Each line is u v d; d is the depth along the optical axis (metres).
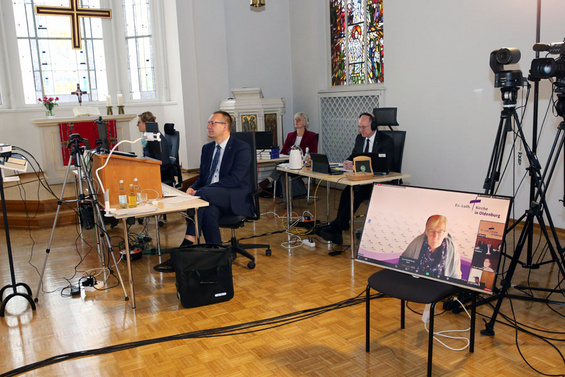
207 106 7.75
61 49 7.93
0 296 3.37
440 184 5.66
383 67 6.44
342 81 7.29
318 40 7.39
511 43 4.73
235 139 4.12
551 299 3.23
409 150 6.02
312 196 6.81
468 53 5.13
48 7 7.12
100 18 8.03
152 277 3.94
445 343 2.72
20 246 4.93
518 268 3.80
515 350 2.62
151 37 8.14
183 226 5.52
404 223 2.56
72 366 2.62
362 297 3.38
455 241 2.38
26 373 2.57
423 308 3.19
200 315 3.20
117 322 3.13
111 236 5.17
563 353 2.56
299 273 3.89
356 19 6.84
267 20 7.93
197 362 2.62
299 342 2.79
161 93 8.28
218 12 7.58
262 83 8.04
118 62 8.23
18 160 3.25
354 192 4.52
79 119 6.74
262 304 3.33
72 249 4.78
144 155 5.51
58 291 3.70
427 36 5.58
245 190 4.04
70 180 6.81
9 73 7.59
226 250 3.37
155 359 2.66
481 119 5.09
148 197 3.61
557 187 4.53
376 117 4.66
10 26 7.56
